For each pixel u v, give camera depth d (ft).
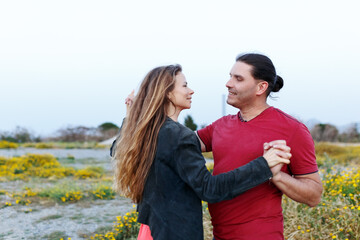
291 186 5.39
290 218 12.03
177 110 6.08
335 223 11.59
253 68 5.91
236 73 6.04
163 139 5.44
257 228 5.65
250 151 5.90
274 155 5.23
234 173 5.11
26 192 23.82
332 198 13.35
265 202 5.70
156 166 5.43
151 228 5.44
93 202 21.85
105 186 24.35
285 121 5.84
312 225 11.68
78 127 123.13
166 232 5.24
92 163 50.34
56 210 19.77
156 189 5.44
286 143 5.73
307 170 5.72
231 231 5.88
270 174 5.19
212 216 6.29
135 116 5.96
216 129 6.82
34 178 33.19
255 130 5.98
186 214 5.30
